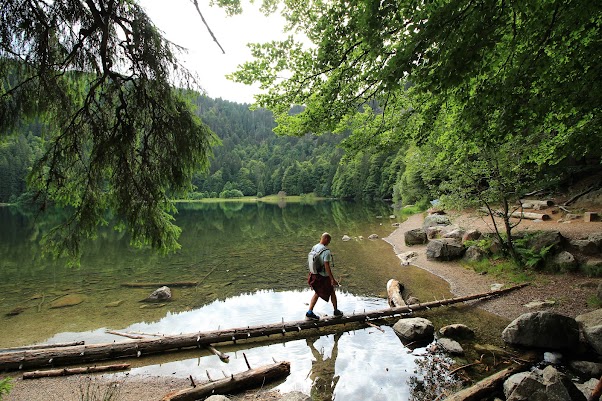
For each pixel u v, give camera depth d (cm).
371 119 755
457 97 471
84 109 401
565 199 1535
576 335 539
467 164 948
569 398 356
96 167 407
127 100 411
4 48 346
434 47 335
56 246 422
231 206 6744
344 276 1073
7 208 4797
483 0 305
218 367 553
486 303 781
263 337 665
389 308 745
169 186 440
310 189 10112
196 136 433
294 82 585
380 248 1498
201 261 1373
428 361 538
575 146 527
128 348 589
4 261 1410
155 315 793
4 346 643
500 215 999
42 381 514
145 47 386
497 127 399
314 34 523
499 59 424
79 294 957
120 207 425
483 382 442
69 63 392
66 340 666
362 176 6494
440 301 770
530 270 905
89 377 527
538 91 400
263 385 489
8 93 373
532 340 551
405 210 2944
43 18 356
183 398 448
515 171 896
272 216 3803
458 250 1166
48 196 417
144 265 1313
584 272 814
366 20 355
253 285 1026
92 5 351
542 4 326
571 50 384
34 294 961
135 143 423
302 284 1027
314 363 553
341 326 706
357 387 476
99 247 1742
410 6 351
